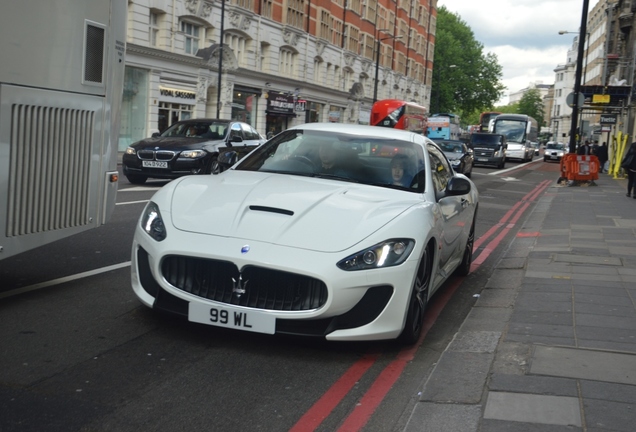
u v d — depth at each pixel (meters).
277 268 4.12
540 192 23.70
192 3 33.84
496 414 3.46
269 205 4.57
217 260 4.21
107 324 4.79
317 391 3.88
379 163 5.61
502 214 15.28
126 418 3.33
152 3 31.12
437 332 5.38
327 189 4.98
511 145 56.75
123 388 3.70
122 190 14.08
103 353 4.21
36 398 3.48
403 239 4.44
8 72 4.51
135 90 31.17
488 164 43.28
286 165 5.62
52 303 5.25
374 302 4.30
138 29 30.48
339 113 55.31
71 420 3.25
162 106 32.91
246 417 3.45
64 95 5.09
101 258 7.03
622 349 4.60
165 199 4.77
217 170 15.29
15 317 4.84
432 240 4.94
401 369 4.38
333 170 5.52
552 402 3.62
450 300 6.55
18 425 3.15
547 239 10.22
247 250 4.18
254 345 4.55
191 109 35.03
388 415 3.62
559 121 165.88
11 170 4.66
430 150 6.18
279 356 4.40
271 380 3.99
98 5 5.39
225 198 4.71
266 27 41.62
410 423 3.39
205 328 4.82
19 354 4.10
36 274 6.18
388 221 4.54
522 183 28.48
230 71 37.72
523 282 6.84
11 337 4.40
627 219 13.09
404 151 5.82
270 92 42.56
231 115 38.59
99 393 3.61
